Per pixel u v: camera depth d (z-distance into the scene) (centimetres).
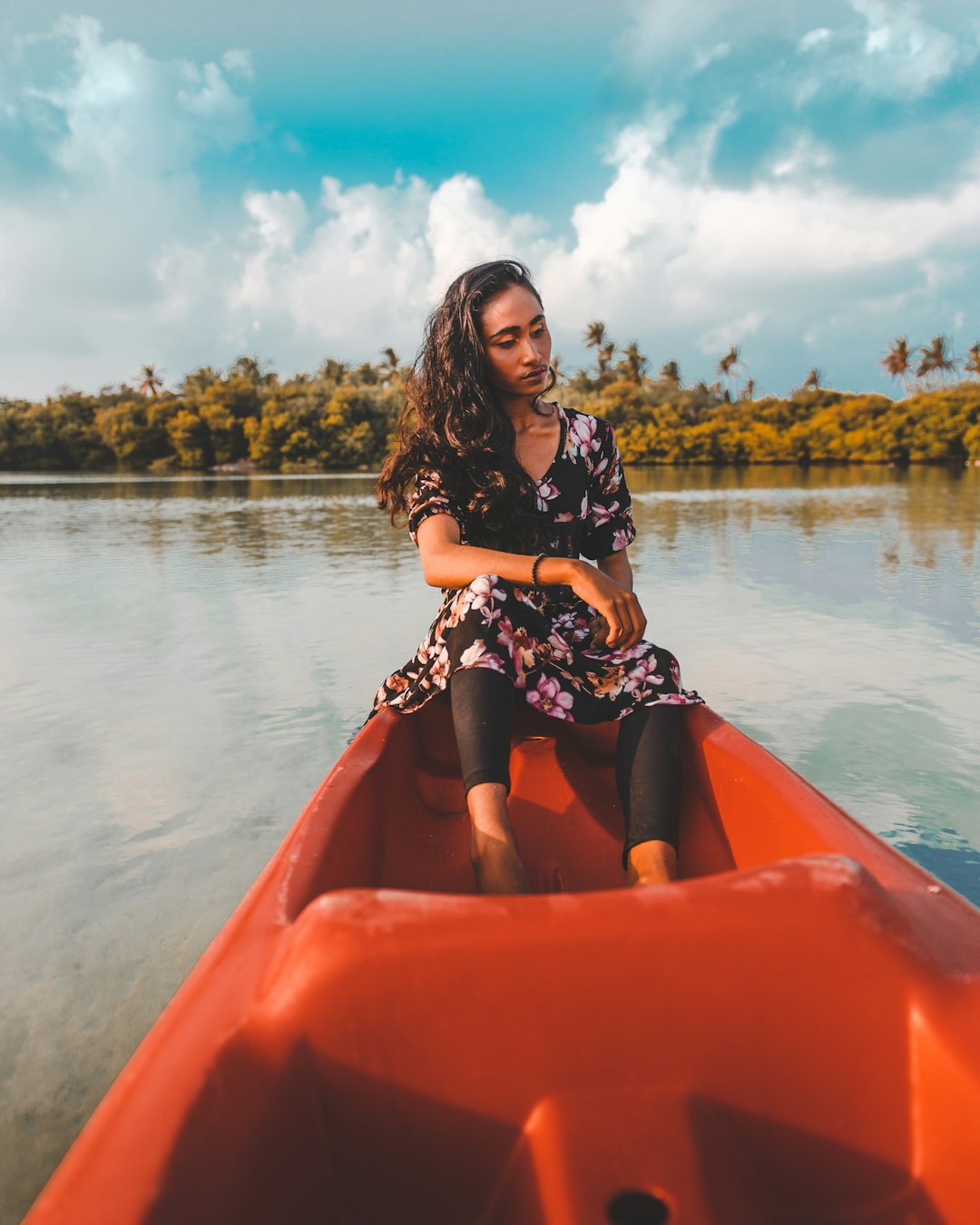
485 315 148
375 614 484
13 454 6694
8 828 221
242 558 763
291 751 272
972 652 379
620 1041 69
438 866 147
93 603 529
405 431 157
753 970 70
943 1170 67
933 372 7331
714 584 571
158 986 154
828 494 1888
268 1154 64
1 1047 139
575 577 131
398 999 69
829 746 265
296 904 89
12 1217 106
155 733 290
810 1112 70
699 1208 61
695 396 7900
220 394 6694
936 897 87
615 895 73
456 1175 69
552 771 164
